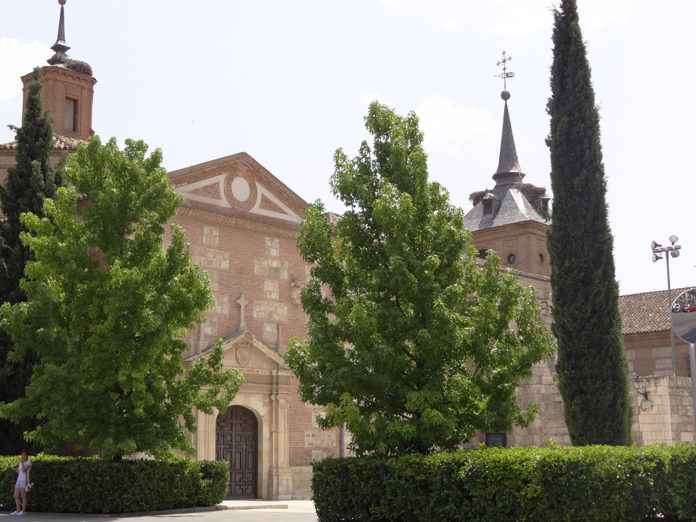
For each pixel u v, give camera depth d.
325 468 20.06
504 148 67.81
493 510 17.19
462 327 20.27
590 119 25.98
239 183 34.09
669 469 19.19
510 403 20.41
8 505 24.62
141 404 23.28
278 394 33.59
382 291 20.52
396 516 18.64
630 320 55.78
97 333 23.38
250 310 33.56
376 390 20.05
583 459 17.25
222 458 32.09
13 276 28.34
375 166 21.81
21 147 29.95
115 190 24.56
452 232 20.86
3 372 27.53
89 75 40.47
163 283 24.41
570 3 26.88
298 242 21.88
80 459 24.03
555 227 25.73
